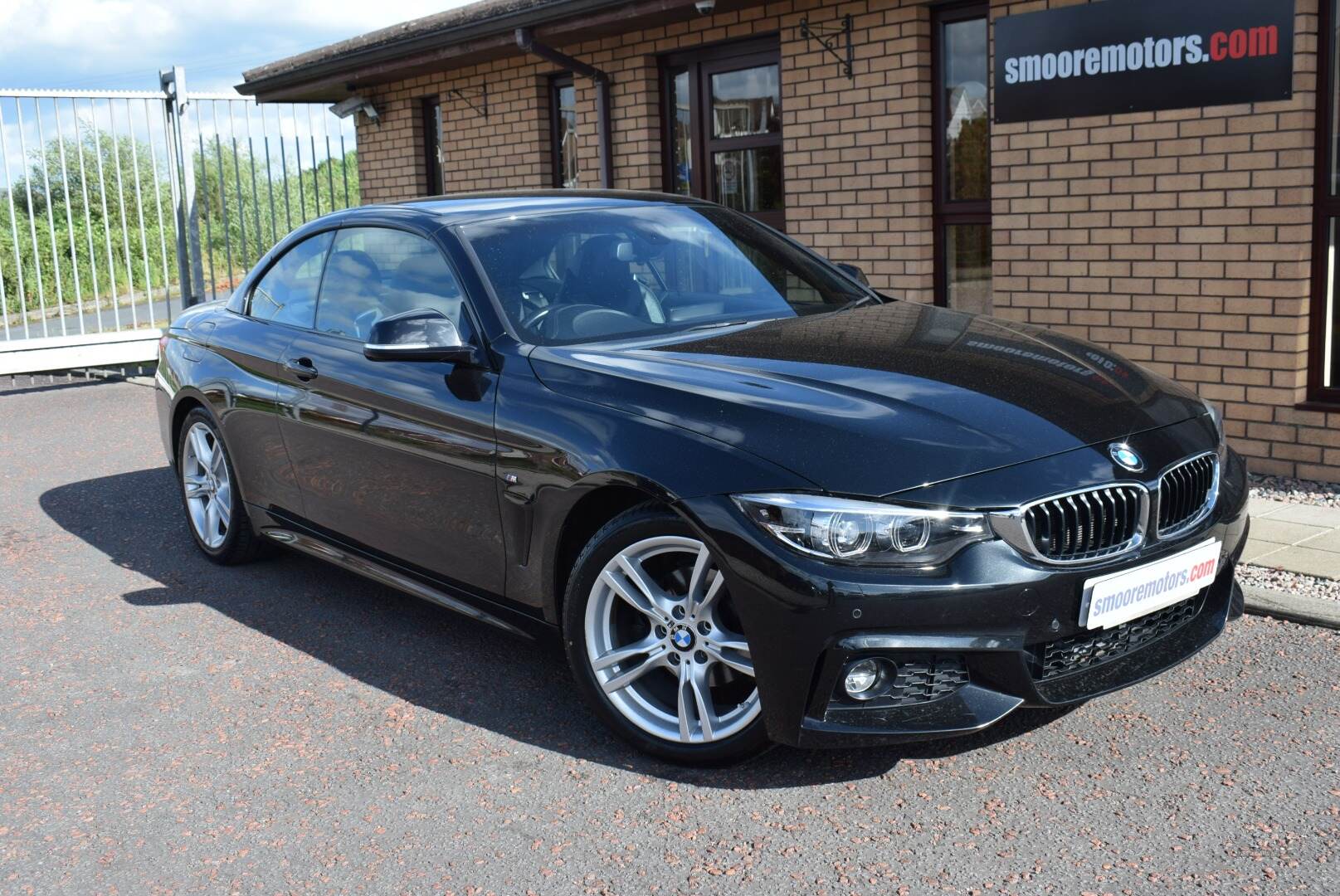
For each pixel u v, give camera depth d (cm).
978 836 297
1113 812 305
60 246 1212
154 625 482
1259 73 587
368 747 364
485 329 394
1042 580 302
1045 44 665
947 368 350
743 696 345
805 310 431
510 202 463
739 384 337
